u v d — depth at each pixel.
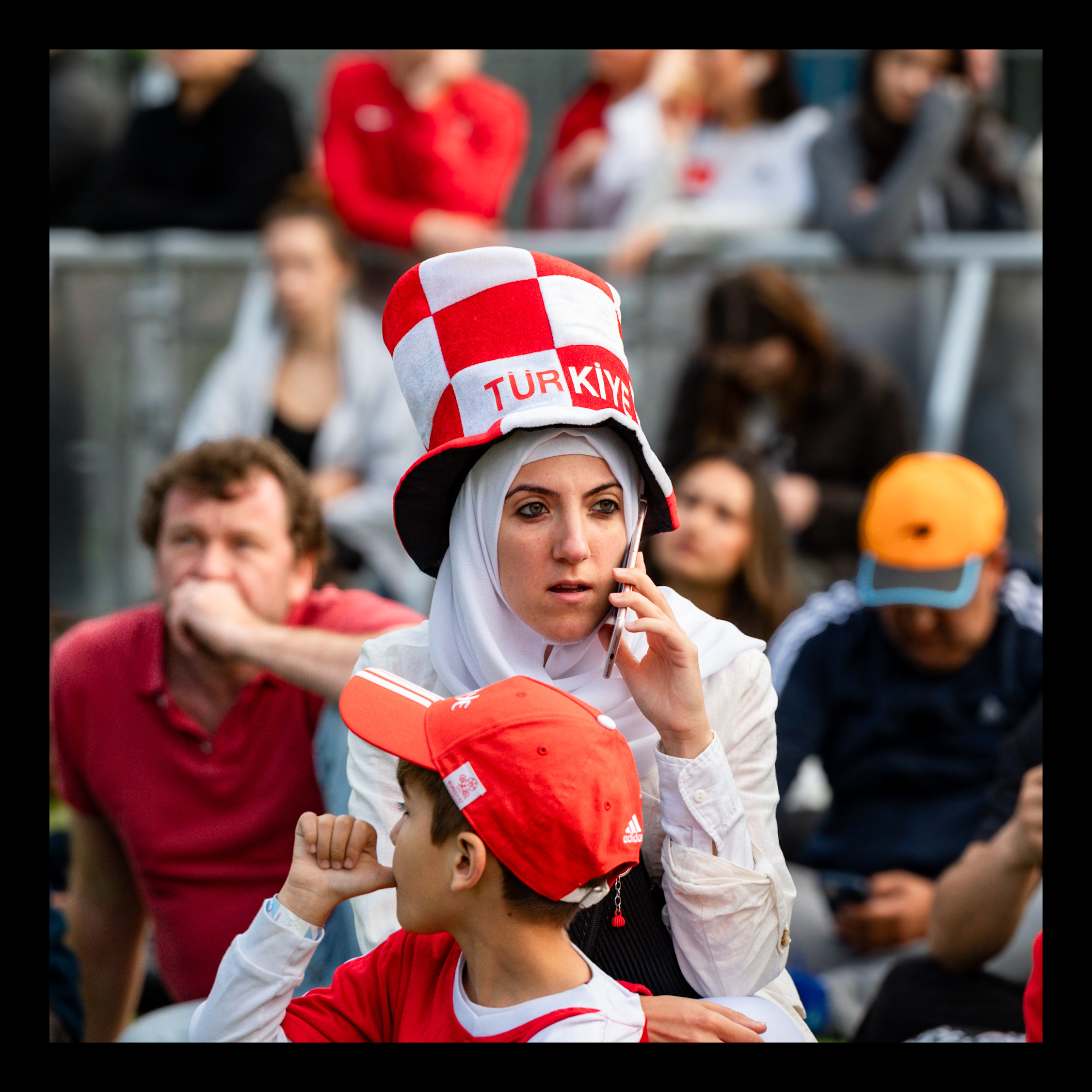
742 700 7.90
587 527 7.38
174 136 20.55
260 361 18.89
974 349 19.19
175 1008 10.88
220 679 11.05
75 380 19.78
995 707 13.27
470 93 20.42
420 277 7.61
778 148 20.66
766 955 7.38
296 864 6.95
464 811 6.47
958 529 12.80
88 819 11.73
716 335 17.95
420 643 8.06
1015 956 11.18
